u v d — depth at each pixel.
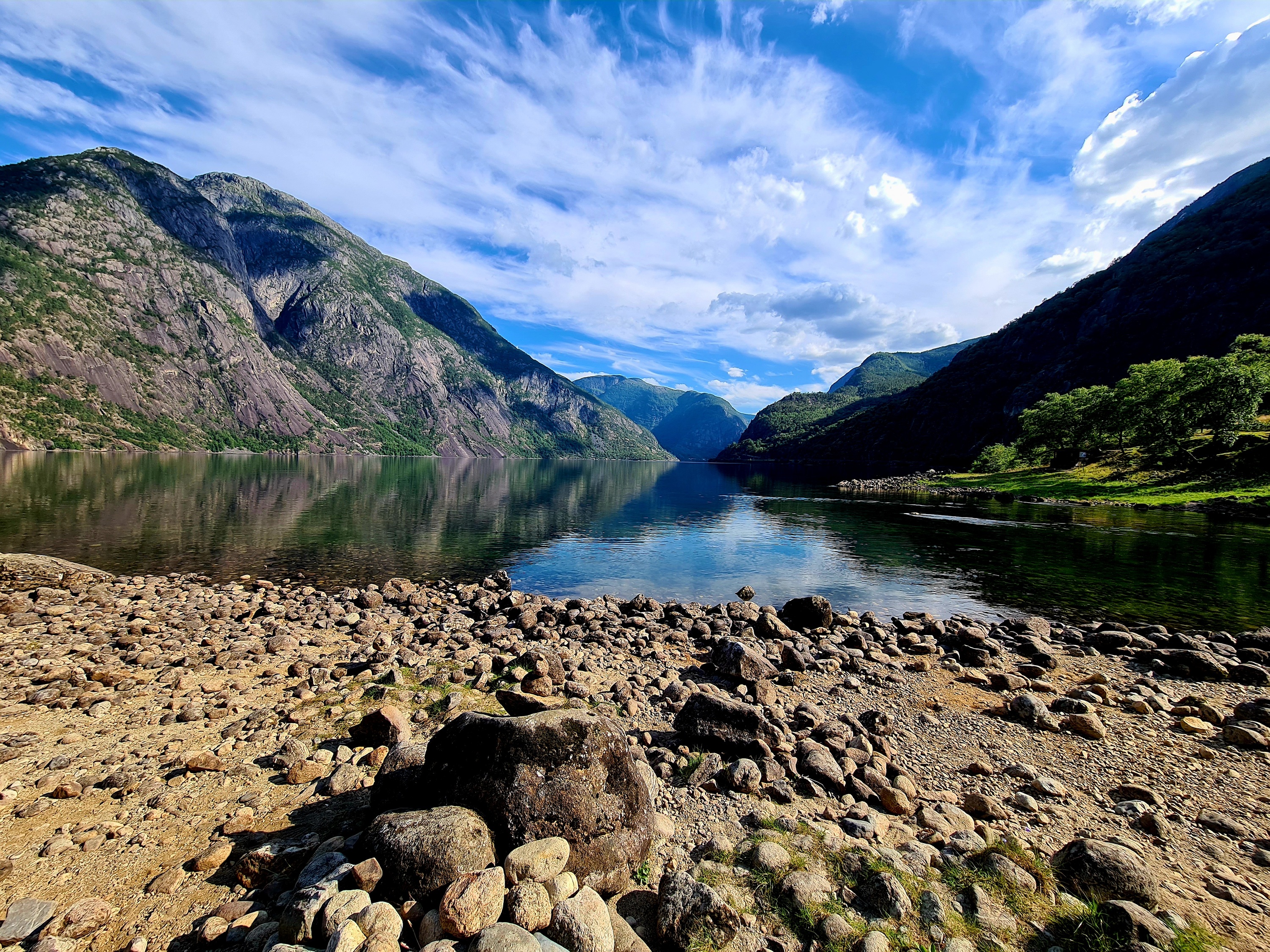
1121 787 8.86
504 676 12.66
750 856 6.41
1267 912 5.88
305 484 80.88
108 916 5.35
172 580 25.41
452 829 5.54
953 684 14.14
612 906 5.73
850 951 5.04
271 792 7.73
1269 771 9.47
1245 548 35.59
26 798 7.56
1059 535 42.03
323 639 16.80
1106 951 5.07
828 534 44.66
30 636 16.17
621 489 98.56
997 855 6.38
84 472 84.75
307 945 4.79
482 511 58.72
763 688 12.49
